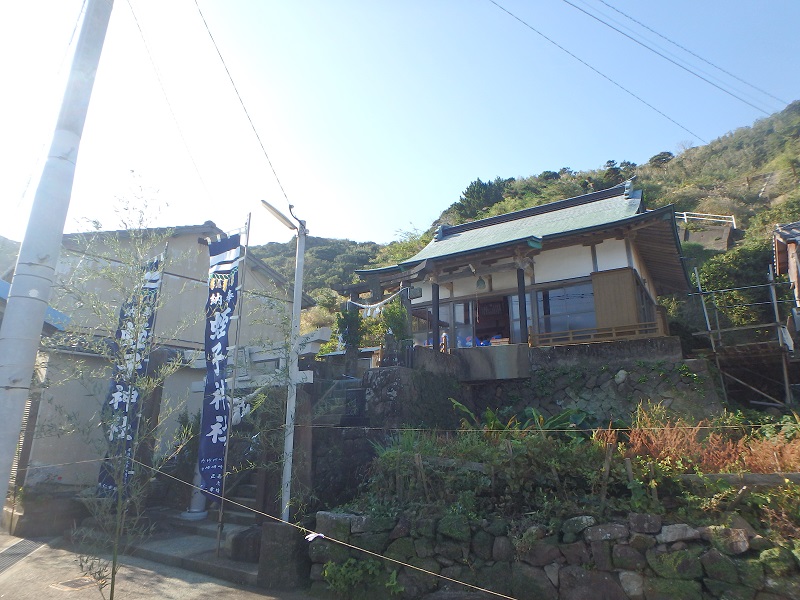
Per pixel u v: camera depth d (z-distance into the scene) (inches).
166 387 537.0
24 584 272.5
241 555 296.0
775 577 181.9
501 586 220.8
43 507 387.9
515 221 708.7
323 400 375.6
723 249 1102.4
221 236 367.6
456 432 365.4
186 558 302.8
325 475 309.7
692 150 2224.4
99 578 205.0
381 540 250.4
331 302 1227.9
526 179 2031.3
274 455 322.0
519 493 244.2
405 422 361.4
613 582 203.3
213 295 355.6
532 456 246.5
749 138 2044.8
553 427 325.7
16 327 148.2
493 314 599.5
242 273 357.4
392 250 1563.7
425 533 243.3
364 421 369.1
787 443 251.0
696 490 221.0
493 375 474.0
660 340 432.1
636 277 513.3
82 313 312.7
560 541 218.4
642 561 202.8
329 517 266.4
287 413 303.9
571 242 527.5
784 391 474.3
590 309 513.3
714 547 196.1
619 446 245.3
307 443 308.3
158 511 406.3
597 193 660.7
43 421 434.0
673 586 194.1
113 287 224.5
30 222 156.8
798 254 549.6
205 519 383.9
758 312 759.1
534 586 213.9
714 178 1808.6
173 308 628.7
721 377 442.6
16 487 425.4
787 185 1485.0
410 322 507.8
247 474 399.9
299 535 271.6
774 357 444.5
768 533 196.7
